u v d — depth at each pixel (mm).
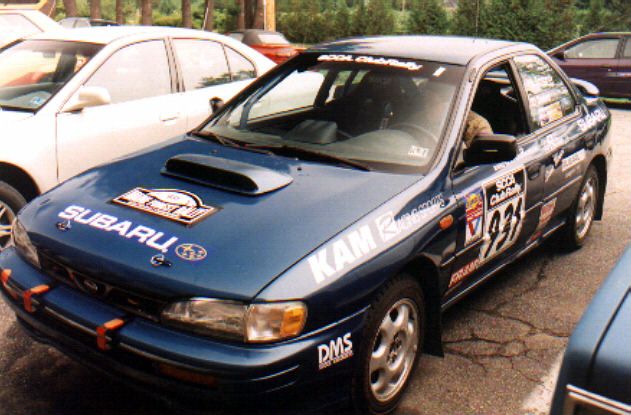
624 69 13852
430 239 3287
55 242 3066
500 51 4367
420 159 3562
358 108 3953
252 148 3805
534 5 27359
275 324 2656
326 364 2793
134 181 3420
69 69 5379
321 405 2867
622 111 13766
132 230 2998
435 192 3424
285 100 4215
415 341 3412
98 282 2904
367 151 3656
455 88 3855
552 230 4977
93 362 2926
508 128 4465
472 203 3617
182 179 3385
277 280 2707
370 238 3021
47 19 9094
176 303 2709
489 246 3910
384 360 3166
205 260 2783
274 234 2914
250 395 2627
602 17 29469
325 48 4473
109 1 76562
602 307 1871
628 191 7371
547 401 3498
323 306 2766
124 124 5379
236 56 6492
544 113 4699
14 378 3537
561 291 4793
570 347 1768
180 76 5930
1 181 4805
